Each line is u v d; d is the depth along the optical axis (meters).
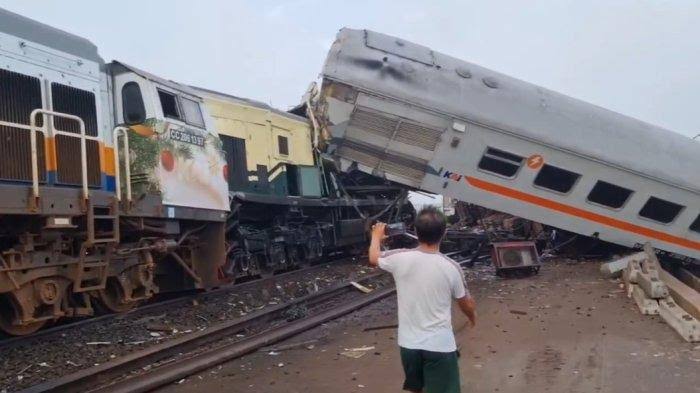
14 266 6.76
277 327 8.66
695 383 5.83
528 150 14.23
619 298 10.52
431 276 3.87
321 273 14.59
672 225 14.80
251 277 13.67
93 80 8.37
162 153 9.06
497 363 6.74
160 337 8.08
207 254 10.76
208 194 10.21
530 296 11.02
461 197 14.75
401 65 14.36
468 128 14.12
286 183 14.71
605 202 14.87
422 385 4.00
